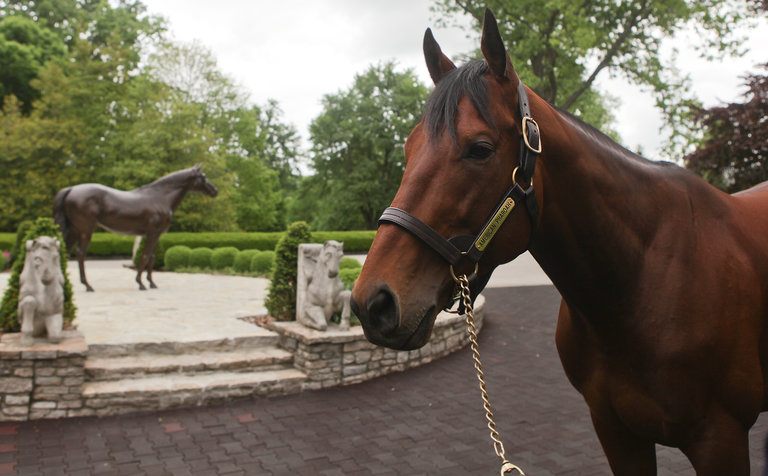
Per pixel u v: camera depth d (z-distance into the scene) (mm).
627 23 22156
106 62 29109
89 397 4867
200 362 5629
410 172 1455
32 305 4953
